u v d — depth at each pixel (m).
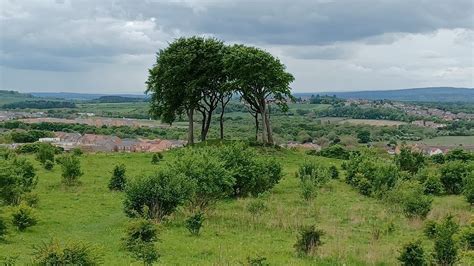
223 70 61.84
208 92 65.69
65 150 72.75
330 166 51.62
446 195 42.72
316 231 23.67
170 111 65.56
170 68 62.28
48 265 16.75
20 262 20.42
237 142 40.50
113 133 136.62
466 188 37.66
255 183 38.88
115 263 20.53
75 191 39.00
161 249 23.25
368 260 22.05
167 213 29.86
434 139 130.62
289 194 40.44
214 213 32.38
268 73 59.78
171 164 35.44
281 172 45.31
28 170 38.03
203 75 62.84
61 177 43.44
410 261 20.86
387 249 23.91
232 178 34.06
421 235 27.72
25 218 26.94
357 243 25.72
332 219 31.55
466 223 29.98
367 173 43.28
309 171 47.19
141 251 20.38
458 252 22.33
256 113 66.06
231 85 60.50
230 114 177.75
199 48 63.19
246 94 63.62
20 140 101.56
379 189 39.44
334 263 21.70
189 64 61.94
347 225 30.25
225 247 23.98
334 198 39.22
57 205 33.75
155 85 64.12
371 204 36.94
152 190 29.00
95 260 17.66
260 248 24.05
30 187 37.28
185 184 30.00
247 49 60.84
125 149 81.06
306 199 37.44
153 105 66.19
